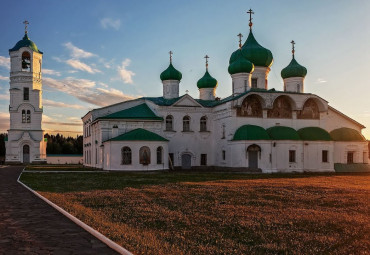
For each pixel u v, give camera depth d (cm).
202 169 5619
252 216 1523
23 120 8131
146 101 5944
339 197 2139
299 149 5053
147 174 4319
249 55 5822
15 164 7844
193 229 1285
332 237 1180
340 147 5384
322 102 5531
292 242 1119
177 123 5566
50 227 1291
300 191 2450
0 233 1198
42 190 2491
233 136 5134
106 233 1170
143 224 1359
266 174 4450
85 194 2272
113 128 5197
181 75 6172
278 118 5391
